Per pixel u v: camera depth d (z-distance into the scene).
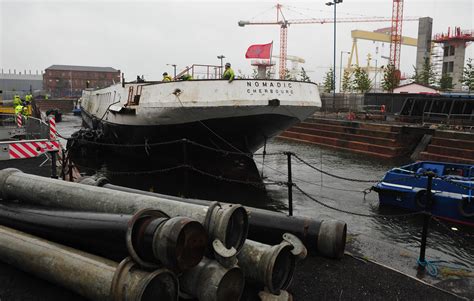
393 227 10.27
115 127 16.38
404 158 22.31
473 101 26.64
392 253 7.00
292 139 31.69
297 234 5.88
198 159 13.98
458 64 58.59
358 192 13.86
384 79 49.50
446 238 9.48
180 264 3.76
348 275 5.82
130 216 4.26
